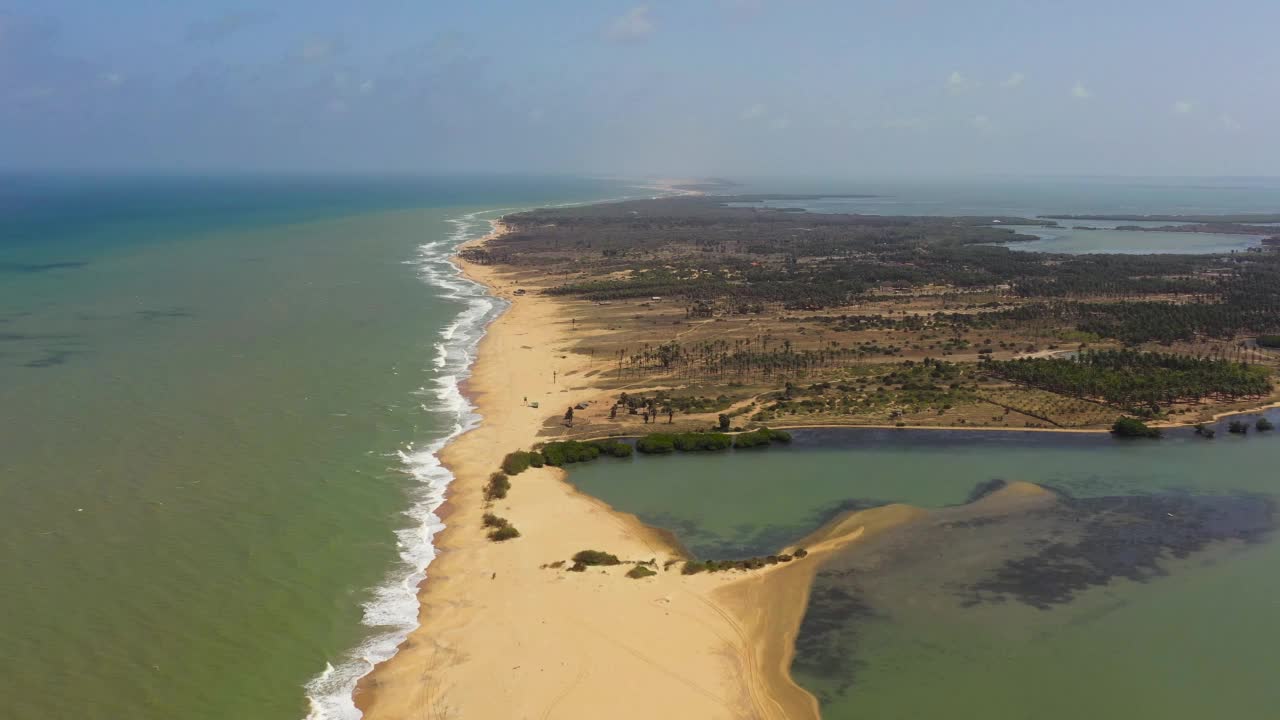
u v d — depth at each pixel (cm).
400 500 9825
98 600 7412
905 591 8381
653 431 12650
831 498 10612
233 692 6419
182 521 8919
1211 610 8206
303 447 11219
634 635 7381
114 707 6166
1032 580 8675
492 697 6488
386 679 6656
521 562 8525
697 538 9481
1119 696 6938
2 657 6600
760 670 7056
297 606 7562
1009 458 12012
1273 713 6775
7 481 9600
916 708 6688
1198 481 11262
